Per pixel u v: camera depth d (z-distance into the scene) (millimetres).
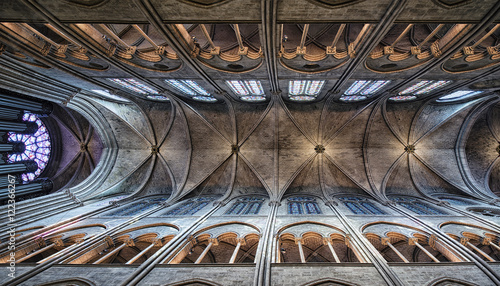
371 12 6023
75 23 6586
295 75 10570
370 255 7656
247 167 18234
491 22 6312
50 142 18484
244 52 8750
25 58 8391
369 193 16359
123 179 17453
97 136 18281
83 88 12219
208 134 18016
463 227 10555
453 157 16750
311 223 11484
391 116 16344
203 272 6926
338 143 17766
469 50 8352
